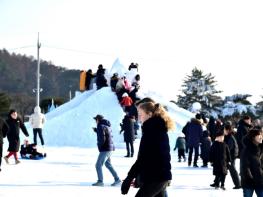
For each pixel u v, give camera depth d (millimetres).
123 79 30297
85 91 35031
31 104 91438
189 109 76562
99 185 11609
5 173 13695
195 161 17641
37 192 10367
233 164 12016
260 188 7262
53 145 27781
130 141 20469
